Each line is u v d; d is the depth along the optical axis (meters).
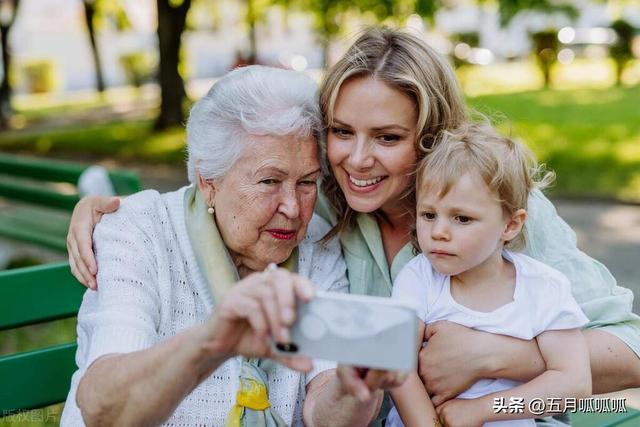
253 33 20.52
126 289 1.82
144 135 13.18
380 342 1.22
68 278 2.21
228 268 1.92
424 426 1.88
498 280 1.94
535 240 2.07
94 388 1.55
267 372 1.94
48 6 28.31
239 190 1.86
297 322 1.25
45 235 5.03
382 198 2.00
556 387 1.84
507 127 2.24
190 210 1.98
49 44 28.31
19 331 4.50
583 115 13.55
